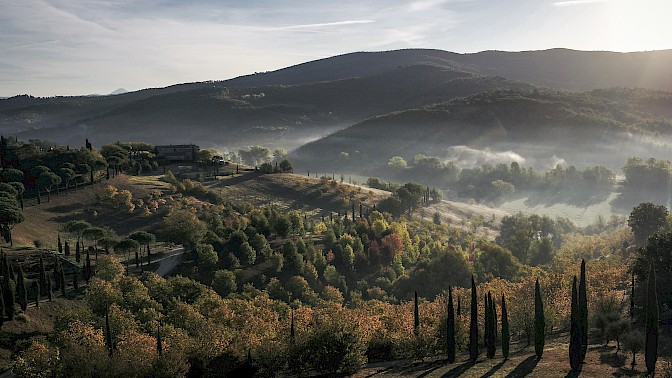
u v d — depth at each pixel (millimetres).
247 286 168125
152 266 173625
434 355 114875
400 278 197250
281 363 102438
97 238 186750
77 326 104875
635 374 80938
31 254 158375
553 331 122500
